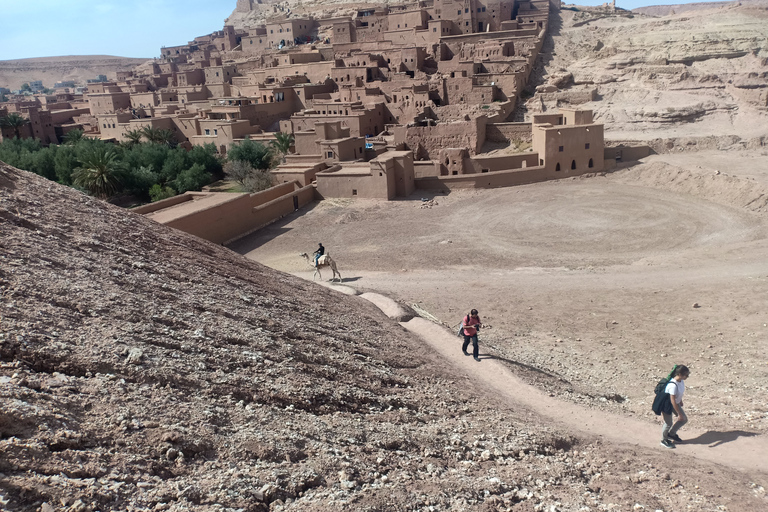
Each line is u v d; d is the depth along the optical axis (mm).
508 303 24906
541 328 21844
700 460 9758
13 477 4809
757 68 65250
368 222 42438
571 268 30203
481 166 52062
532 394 13500
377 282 28906
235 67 109438
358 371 10938
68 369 6918
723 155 50969
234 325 10578
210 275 13883
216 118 76688
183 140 79812
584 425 11734
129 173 57438
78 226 12734
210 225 37188
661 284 26453
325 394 9094
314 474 6660
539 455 9328
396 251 34969
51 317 7914
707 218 37125
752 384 15344
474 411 10930
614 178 50188
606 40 82625
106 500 5086
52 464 5184
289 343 10875
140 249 13367
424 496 6934
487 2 91500
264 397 8234
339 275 28438
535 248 34188
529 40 78188
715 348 18766
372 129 69312
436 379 12562
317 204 48344
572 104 67125
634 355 18828
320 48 99562
